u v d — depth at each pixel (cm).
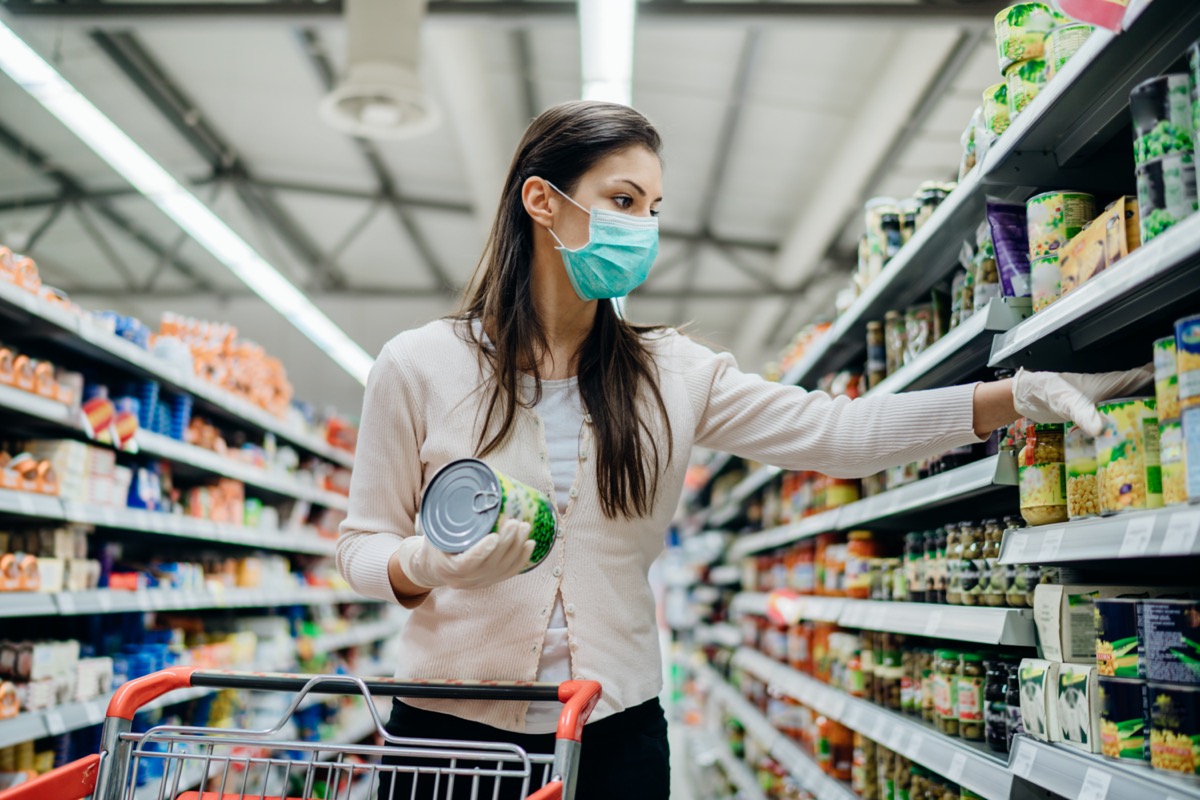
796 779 416
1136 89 137
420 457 162
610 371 162
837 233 964
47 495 317
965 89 695
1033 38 185
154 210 983
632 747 155
